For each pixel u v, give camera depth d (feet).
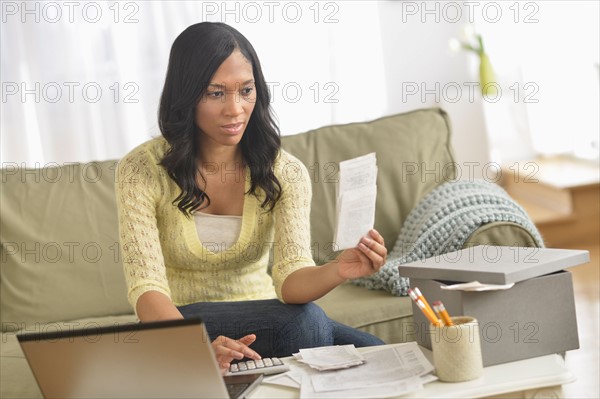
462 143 18.15
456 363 5.57
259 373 6.07
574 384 9.45
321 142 10.81
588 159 19.40
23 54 15.43
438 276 6.22
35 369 5.48
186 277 7.80
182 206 7.44
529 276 5.93
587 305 12.63
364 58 17.17
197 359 5.30
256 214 7.74
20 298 9.70
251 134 7.61
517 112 20.85
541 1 20.07
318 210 10.50
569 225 16.87
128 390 5.47
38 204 10.04
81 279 9.85
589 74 19.70
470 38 18.40
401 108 18.97
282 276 7.45
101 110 15.87
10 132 15.51
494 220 9.21
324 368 6.01
